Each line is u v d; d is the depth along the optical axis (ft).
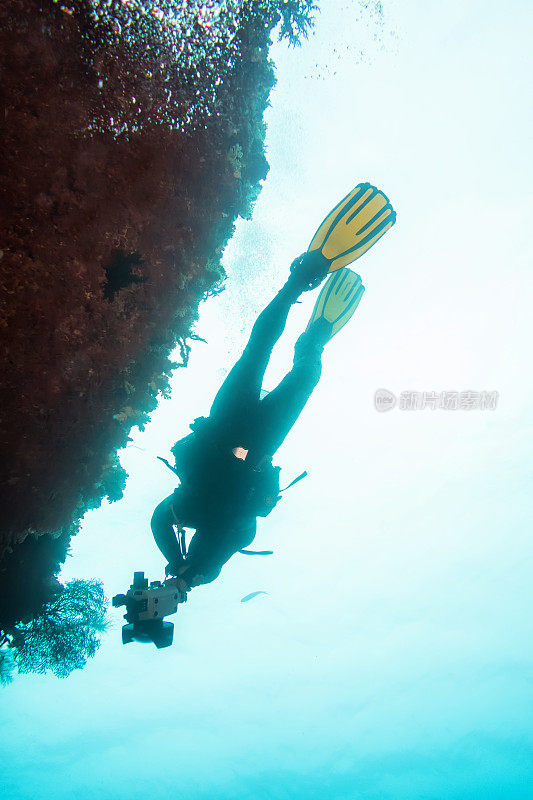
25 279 6.29
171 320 7.91
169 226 7.52
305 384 6.54
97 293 6.89
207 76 7.84
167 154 7.37
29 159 6.23
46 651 8.49
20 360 6.37
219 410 5.92
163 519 6.23
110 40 6.81
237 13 8.08
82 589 9.31
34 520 6.79
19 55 6.11
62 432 6.84
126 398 7.53
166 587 5.85
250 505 5.91
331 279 8.09
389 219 6.36
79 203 6.60
